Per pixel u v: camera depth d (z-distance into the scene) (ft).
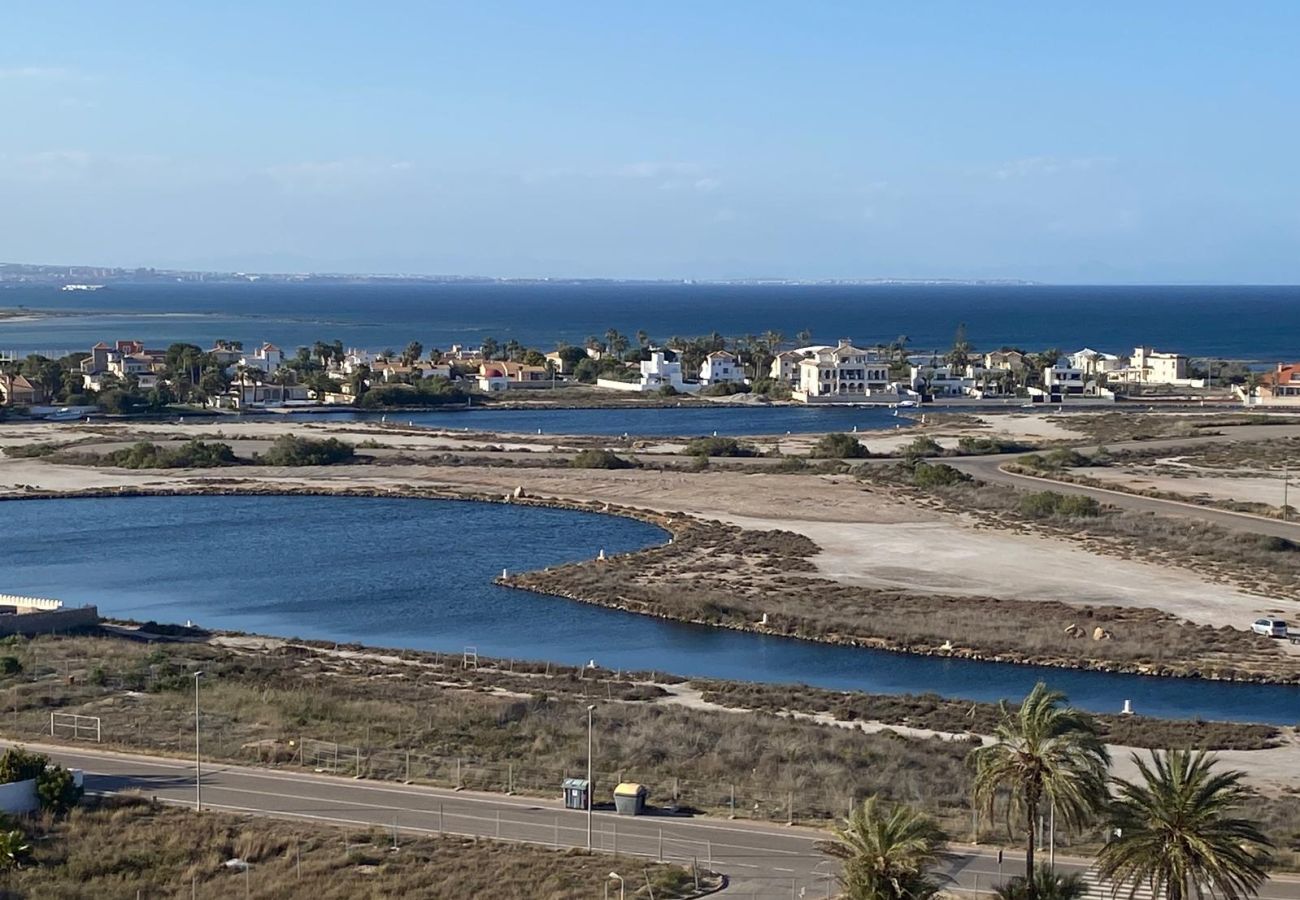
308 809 187.42
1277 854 167.22
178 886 159.63
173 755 209.97
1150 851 130.31
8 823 171.83
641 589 349.41
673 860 169.07
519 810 187.93
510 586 363.35
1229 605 334.65
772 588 352.28
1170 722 240.32
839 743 221.66
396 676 267.39
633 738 221.05
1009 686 274.77
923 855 132.16
